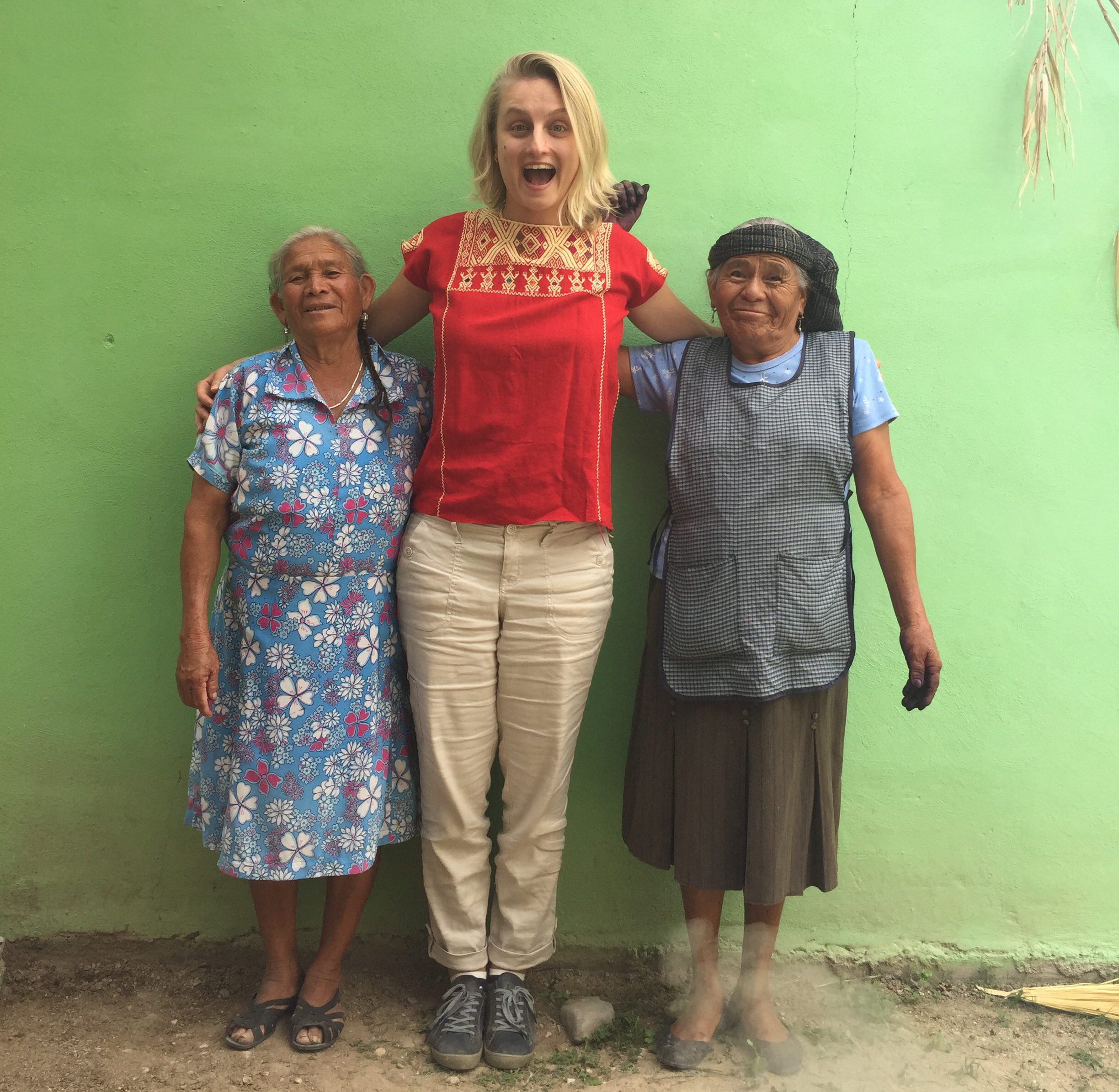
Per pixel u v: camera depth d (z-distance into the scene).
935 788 2.64
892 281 2.53
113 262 2.49
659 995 2.56
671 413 2.30
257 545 2.14
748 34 2.46
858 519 2.58
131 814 2.62
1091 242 2.52
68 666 2.58
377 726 2.22
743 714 2.18
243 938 2.64
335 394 2.20
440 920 2.37
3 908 2.64
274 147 2.47
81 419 2.53
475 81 2.46
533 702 2.25
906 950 2.67
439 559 2.20
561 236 2.15
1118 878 2.66
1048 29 2.43
